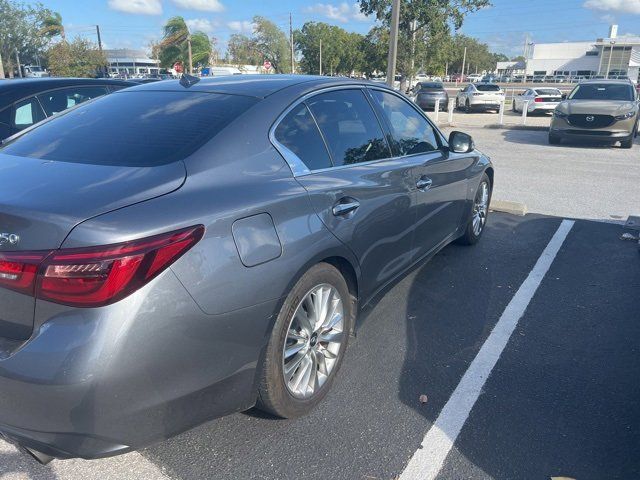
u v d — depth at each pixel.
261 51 64.44
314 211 2.73
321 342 2.93
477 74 110.62
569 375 3.25
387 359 3.42
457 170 4.56
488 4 27.45
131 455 2.59
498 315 4.02
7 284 2.04
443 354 3.49
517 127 17.83
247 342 2.37
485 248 5.45
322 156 3.03
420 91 28.52
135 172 2.36
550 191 8.20
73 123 3.04
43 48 44.56
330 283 2.87
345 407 2.95
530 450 2.62
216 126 2.67
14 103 6.16
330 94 3.32
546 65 90.19
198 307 2.15
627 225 6.10
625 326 3.85
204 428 2.77
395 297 4.31
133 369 2.00
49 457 2.25
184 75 3.49
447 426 2.79
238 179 2.50
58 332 1.97
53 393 1.94
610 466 2.52
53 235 2.00
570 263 5.05
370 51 29.33
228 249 2.27
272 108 2.88
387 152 3.63
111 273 1.95
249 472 2.49
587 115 12.71
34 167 2.52
